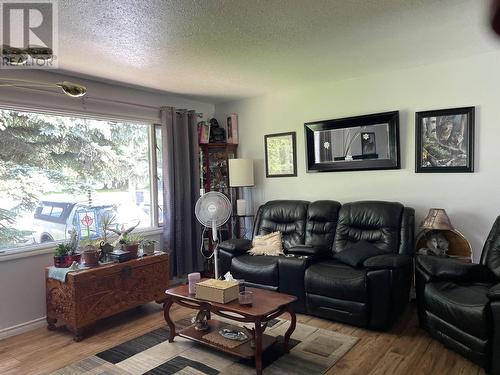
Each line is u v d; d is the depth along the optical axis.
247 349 2.47
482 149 3.29
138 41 2.65
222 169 4.87
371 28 2.59
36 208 3.33
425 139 3.56
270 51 2.99
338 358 2.50
